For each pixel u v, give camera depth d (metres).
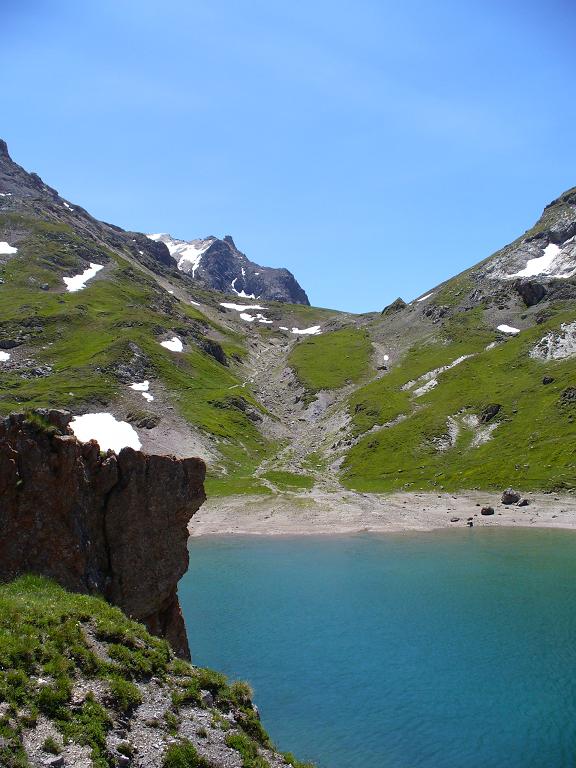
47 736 19.20
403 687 40.16
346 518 106.56
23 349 194.12
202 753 21.81
